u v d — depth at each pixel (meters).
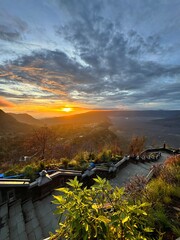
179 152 25.77
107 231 1.68
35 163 10.44
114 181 9.91
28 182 6.85
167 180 4.19
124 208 1.83
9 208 6.00
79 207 1.78
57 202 1.88
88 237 1.66
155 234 2.29
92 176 9.55
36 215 5.66
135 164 15.17
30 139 19.62
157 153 23.67
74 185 2.07
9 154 18.53
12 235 4.57
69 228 1.77
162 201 3.15
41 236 4.50
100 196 2.07
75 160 11.97
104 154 13.74
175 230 2.26
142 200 3.02
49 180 7.21
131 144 24.84
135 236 1.73
